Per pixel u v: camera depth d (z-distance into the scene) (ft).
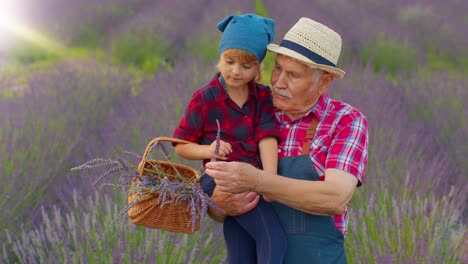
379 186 13.34
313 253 6.43
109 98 22.00
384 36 36.73
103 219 11.39
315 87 6.38
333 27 41.98
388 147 15.62
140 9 51.26
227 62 6.41
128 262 9.82
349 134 6.32
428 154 16.99
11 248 11.60
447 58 36.32
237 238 6.99
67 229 11.83
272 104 6.84
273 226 6.51
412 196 13.10
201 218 5.93
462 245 11.76
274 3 57.41
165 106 17.62
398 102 20.51
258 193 6.45
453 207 12.96
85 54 36.22
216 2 57.41
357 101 18.65
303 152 6.48
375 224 11.38
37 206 13.44
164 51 35.83
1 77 24.79
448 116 18.83
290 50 6.22
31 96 18.70
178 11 48.44
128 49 34.71
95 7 44.93
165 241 10.41
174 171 6.75
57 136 15.87
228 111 6.67
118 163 6.49
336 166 6.17
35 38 37.17
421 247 10.32
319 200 5.96
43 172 13.74
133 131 16.39
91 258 10.20
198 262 10.34
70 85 21.29
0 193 12.49
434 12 49.49
